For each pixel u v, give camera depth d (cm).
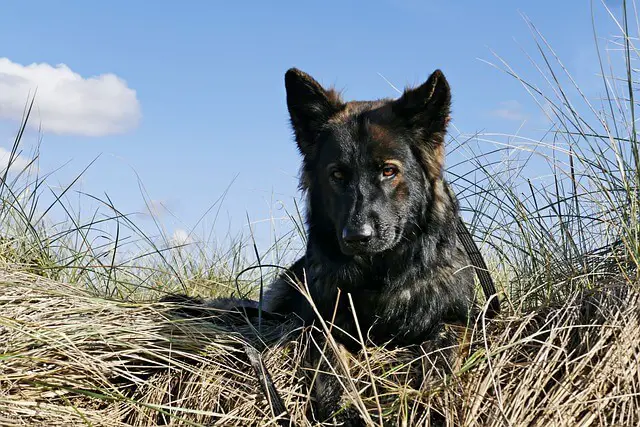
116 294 171
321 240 145
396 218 139
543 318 136
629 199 144
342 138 143
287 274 157
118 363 132
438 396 123
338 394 129
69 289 147
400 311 142
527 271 160
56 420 122
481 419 119
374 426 117
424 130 145
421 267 141
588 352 121
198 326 144
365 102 153
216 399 130
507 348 127
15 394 124
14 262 159
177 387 133
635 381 121
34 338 126
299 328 140
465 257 147
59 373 128
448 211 146
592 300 134
